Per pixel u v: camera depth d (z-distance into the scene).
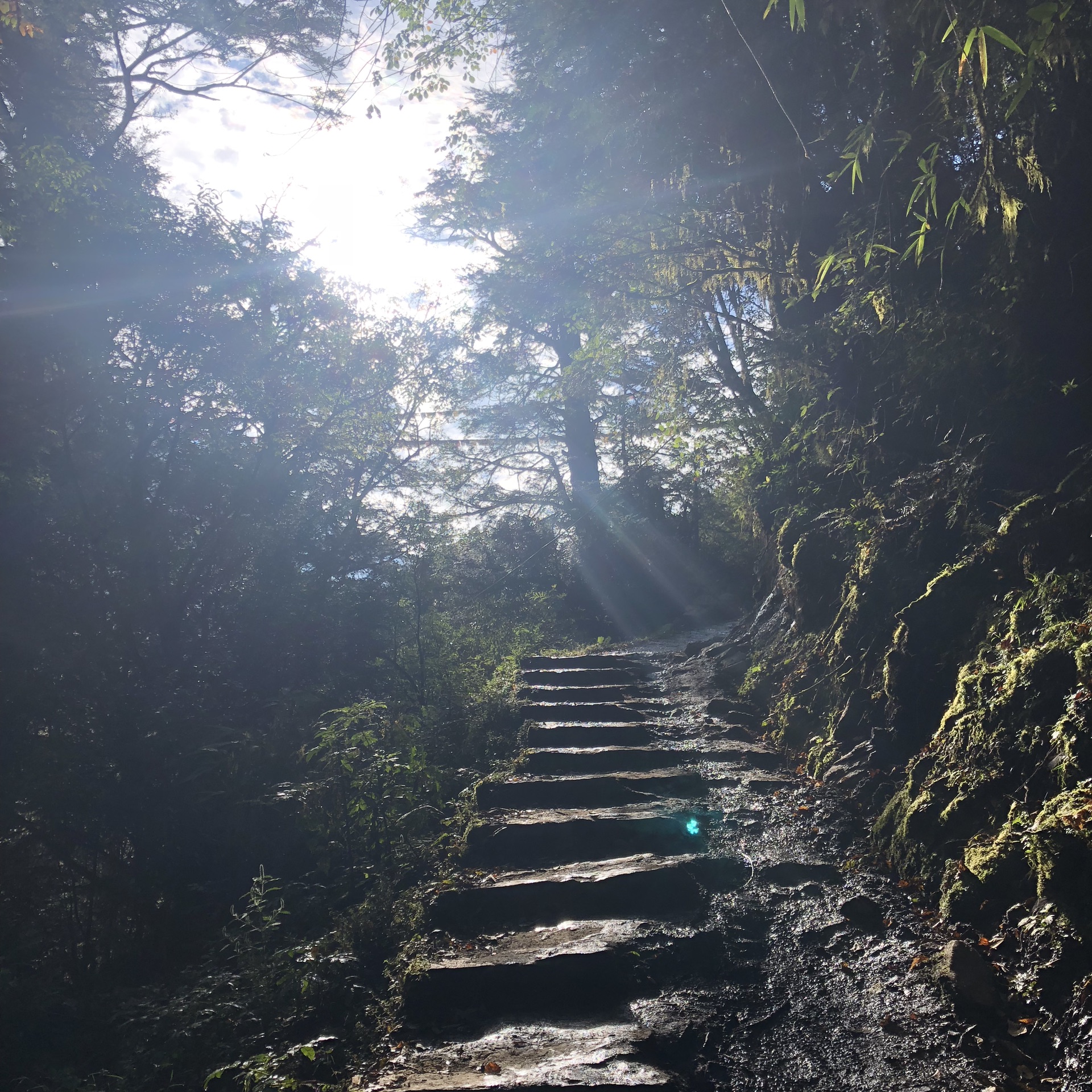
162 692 6.71
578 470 22.70
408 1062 3.35
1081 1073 2.65
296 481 9.08
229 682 7.62
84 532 6.71
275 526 8.69
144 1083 3.74
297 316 8.59
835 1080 2.97
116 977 5.47
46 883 6.03
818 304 8.28
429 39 7.69
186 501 7.61
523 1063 3.22
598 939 4.06
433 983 3.82
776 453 9.25
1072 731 3.53
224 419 8.07
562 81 9.18
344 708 7.29
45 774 5.78
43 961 5.62
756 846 4.93
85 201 7.38
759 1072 3.09
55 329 6.63
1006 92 4.77
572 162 10.08
